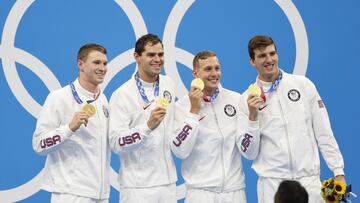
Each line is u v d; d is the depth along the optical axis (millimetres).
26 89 24453
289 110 19469
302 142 19266
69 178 18953
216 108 20078
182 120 20016
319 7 25766
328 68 25750
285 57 25578
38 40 24562
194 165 19922
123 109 19297
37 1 24594
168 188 19594
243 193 20109
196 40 25250
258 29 25531
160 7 25141
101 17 24891
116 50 24922
